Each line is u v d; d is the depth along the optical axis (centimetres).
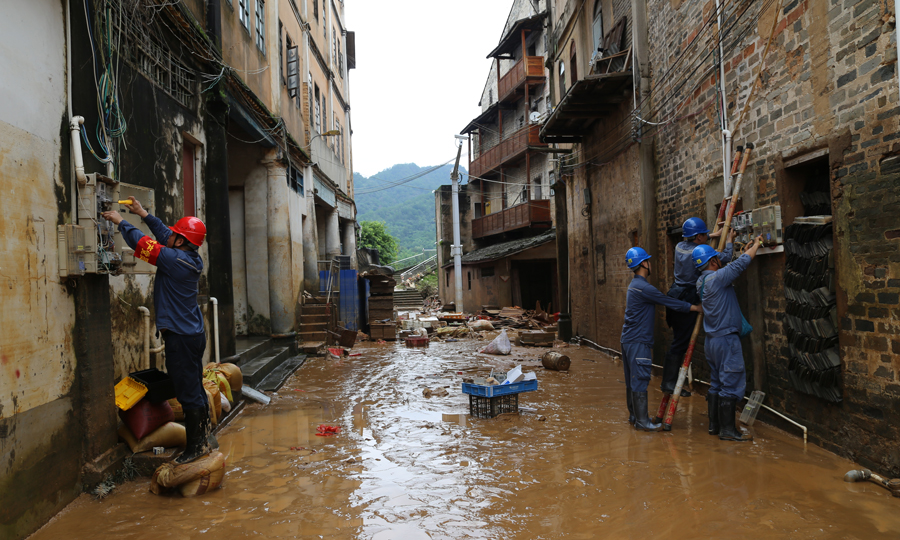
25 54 359
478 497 394
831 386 455
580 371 977
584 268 1355
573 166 1370
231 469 468
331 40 2173
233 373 687
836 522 336
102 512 376
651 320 581
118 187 450
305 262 1548
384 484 425
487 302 2458
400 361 1159
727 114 639
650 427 563
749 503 368
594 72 1107
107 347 442
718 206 683
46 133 378
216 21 806
